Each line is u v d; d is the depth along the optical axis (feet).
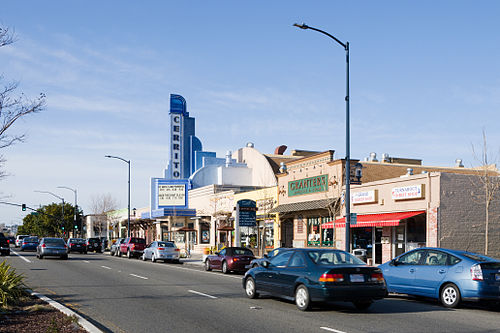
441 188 78.13
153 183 213.05
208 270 92.94
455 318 38.96
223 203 155.94
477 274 42.91
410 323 36.42
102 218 317.83
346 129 72.18
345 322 36.50
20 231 489.67
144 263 111.55
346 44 72.95
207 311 41.24
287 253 45.73
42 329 31.63
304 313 40.52
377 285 40.81
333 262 42.65
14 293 43.55
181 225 191.42
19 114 44.70
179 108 212.02
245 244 139.54
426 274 46.83
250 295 49.37
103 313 39.96
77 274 76.02
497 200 81.76
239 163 176.86
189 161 232.94
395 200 86.33
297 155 175.52
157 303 45.65
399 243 85.92
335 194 101.40
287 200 119.96
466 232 78.95
